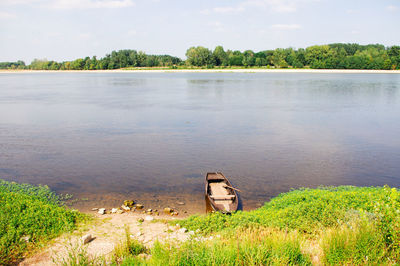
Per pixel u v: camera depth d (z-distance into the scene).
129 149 26.55
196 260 8.02
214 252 8.27
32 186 18.30
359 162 23.28
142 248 10.11
